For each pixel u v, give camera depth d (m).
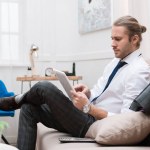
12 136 3.62
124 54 1.74
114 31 1.72
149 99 1.23
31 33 3.75
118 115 1.36
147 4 2.64
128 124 1.24
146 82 1.56
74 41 3.76
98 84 2.00
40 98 1.69
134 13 2.78
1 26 3.69
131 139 1.24
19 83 3.69
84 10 3.57
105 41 3.34
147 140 1.30
